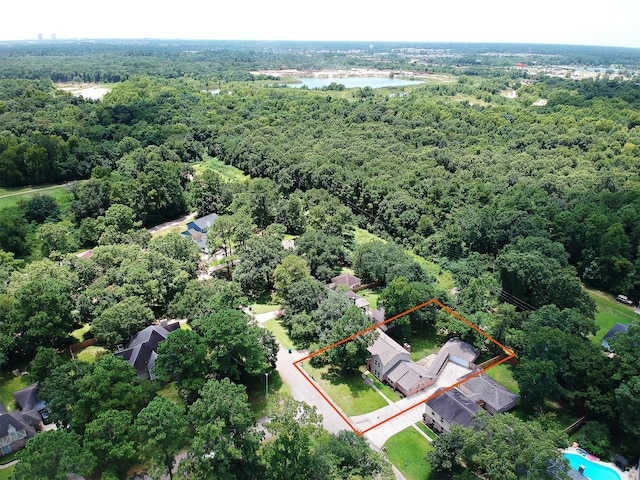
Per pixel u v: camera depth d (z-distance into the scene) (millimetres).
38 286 71750
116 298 80250
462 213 117875
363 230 134500
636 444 56562
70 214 131375
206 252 116438
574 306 80750
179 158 175375
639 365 57156
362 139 192000
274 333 82688
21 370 70812
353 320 69312
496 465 44562
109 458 46656
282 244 111750
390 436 60531
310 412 50906
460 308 81125
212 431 45594
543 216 112062
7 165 144750
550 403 66250
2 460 55500
